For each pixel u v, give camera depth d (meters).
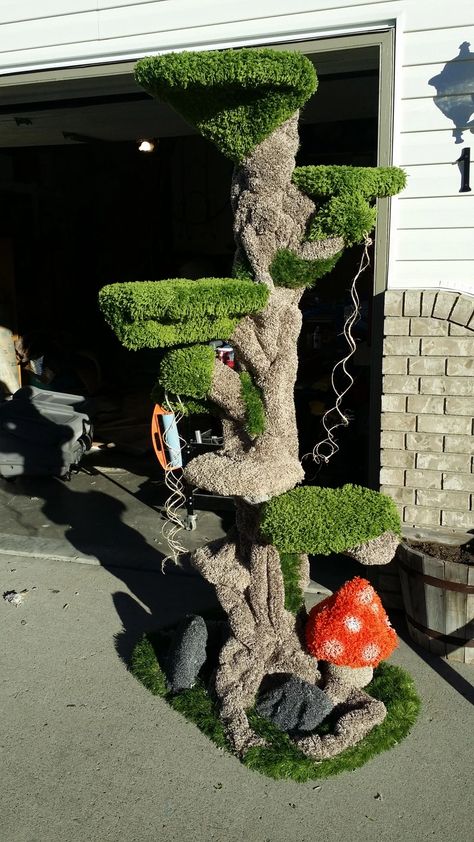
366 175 3.19
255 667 3.87
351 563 5.50
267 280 3.33
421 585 4.20
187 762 3.52
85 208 12.12
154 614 4.85
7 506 6.90
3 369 10.01
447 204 4.51
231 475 3.45
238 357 3.55
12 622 4.80
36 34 5.52
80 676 4.20
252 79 2.97
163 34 5.16
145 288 2.98
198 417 8.48
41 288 11.42
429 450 4.64
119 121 8.26
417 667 4.20
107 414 10.09
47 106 7.20
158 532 6.20
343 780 3.39
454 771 3.43
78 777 3.44
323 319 8.02
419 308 4.52
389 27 4.53
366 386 6.94
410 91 4.50
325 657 3.67
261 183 3.25
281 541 3.33
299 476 3.64
